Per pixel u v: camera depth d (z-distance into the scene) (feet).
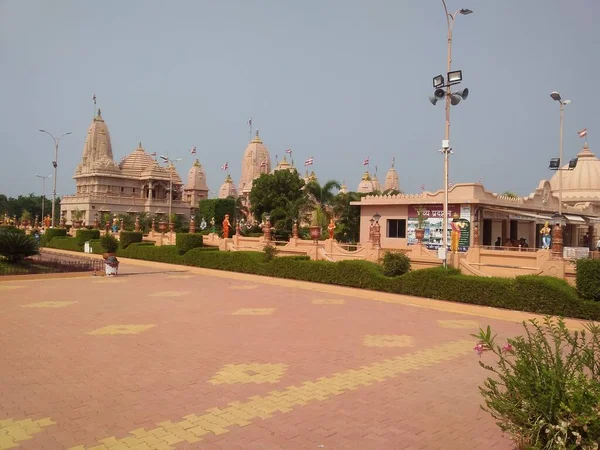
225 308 51.24
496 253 67.10
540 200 124.06
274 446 18.65
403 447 18.90
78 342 34.94
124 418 21.08
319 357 31.94
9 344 34.09
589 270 48.21
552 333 19.24
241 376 27.45
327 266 74.90
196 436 19.40
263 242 104.78
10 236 90.58
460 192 99.86
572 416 15.43
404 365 30.66
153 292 63.31
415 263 73.97
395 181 320.09
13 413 21.44
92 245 140.77
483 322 47.06
